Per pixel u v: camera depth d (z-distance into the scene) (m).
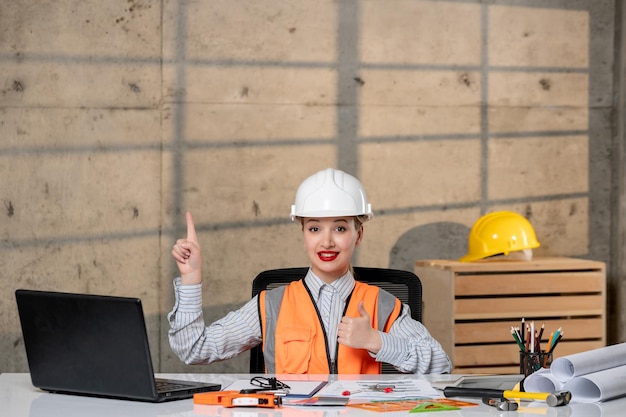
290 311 3.09
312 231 3.11
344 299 3.10
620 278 5.85
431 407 2.30
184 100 5.41
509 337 5.10
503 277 5.09
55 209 5.30
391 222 5.63
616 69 5.89
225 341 3.10
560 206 5.86
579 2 5.85
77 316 2.42
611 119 5.91
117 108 5.35
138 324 2.35
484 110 5.74
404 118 5.64
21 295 2.48
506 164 5.77
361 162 5.60
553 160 5.84
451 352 5.02
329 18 5.54
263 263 5.50
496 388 2.59
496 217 5.32
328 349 3.02
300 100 5.52
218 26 5.43
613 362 2.50
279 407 2.33
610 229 5.93
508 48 5.77
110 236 5.36
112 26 5.33
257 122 5.47
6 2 5.24
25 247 5.30
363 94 5.59
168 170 5.41
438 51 5.67
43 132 5.29
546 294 5.19
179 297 3.04
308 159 5.54
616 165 5.89
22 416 2.24
